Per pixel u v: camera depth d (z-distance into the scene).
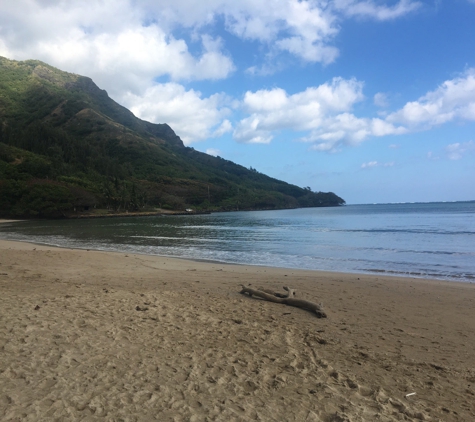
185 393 3.74
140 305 7.33
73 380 3.91
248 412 3.42
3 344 4.80
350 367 4.63
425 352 5.24
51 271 12.23
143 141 193.50
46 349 4.73
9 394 3.54
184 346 5.14
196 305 7.69
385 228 40.22
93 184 103.31
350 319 7.00
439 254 19.16
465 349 5.39
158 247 23.72
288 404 3.61
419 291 9.75
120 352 4.79
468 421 3.42
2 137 119.31
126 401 3.52
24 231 40.59
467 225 42.00
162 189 135.50
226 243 26.27
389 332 6.19
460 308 7.95
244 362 4.64
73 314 6.37
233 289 9.70
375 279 11.62
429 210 104.00
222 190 159.50
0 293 8.09
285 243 26.06
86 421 3.15
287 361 4.72
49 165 97.62
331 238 29.69
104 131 190.62
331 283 10.83
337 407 3.58
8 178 81.25
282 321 6.70
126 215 92.94
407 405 3.69
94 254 17.11
